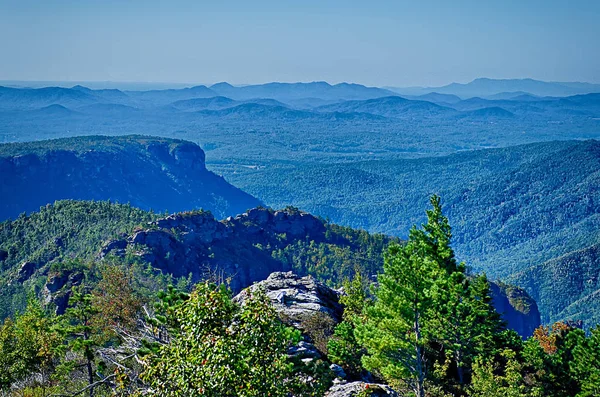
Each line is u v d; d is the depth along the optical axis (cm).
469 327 4731
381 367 3775
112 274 4325
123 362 3088
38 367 3662
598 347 5128
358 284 4850
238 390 1752
